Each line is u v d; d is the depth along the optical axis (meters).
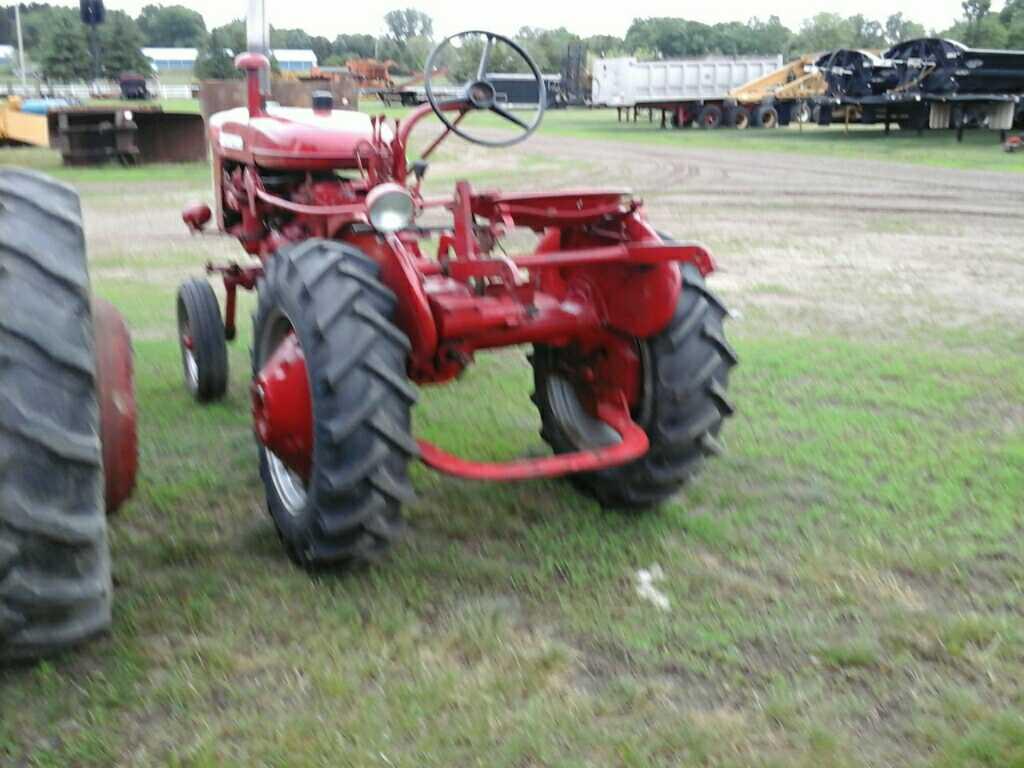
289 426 3.27
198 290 5.30
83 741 2.45
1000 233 11.74
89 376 2.46
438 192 16.03
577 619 3.07
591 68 49.88
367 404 3.08
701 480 4.26
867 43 104.19
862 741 2.51
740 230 12.09
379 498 3.16
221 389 5.31
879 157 22.41
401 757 2.41
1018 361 6.19
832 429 4.88
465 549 3.58
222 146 5.52
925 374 5.88
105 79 67.75
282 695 2.67
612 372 3.85
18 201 2.52
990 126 26.20
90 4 15.59
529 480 4.23
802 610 3.15
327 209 3.84
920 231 11.91
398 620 3.03
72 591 2.52
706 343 3.69
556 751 2.45
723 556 3.54
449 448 4.61
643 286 3.55
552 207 3.54
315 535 3.21
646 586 3.30
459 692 2.68
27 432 2.34
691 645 2.93
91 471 2.49
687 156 23.34
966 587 3.32
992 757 2.44
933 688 2.74
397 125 4.08
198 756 2.39
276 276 3.40
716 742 2.48
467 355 3.59
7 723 2.53
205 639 2.91
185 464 4.40
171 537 3.60
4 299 2.36
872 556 3.53
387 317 3.24
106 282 8.92
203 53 79.06
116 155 20.39
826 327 7.21
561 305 3.80
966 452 4.54
